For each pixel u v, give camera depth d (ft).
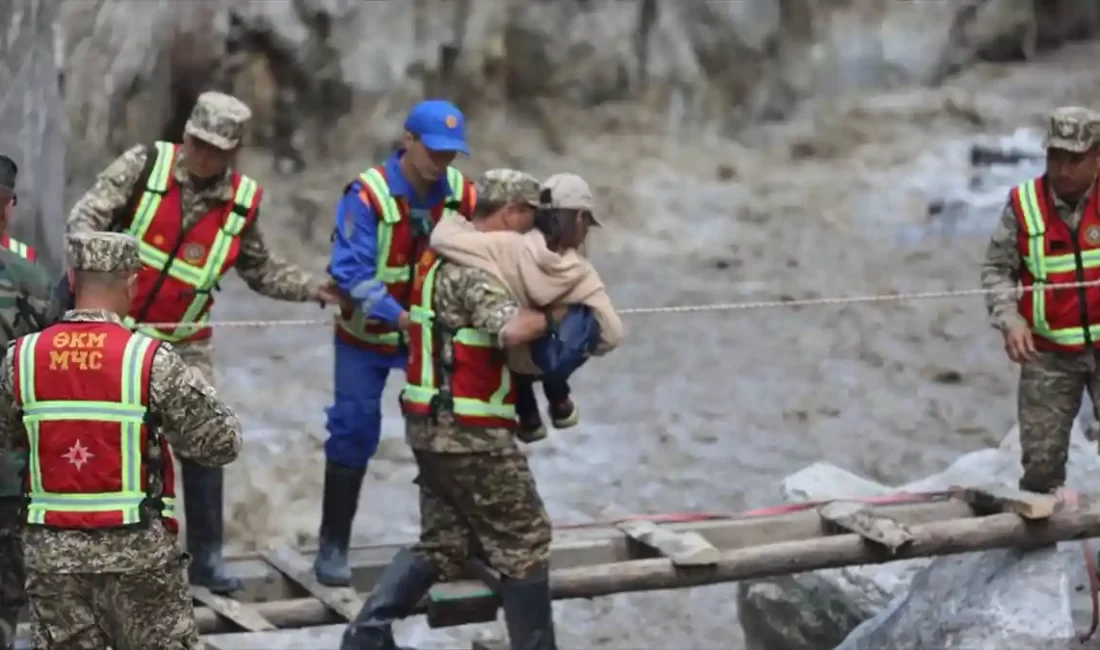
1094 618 38.83
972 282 103.60
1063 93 155.84
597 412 76.74
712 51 151.12
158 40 109.50
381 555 41.37
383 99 124.77
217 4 113.80
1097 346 40.93
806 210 126.52
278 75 119.34
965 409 77.10
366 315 37.78
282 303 96.84
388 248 38.81
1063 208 40.60
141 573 29.09
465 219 36.63
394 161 38.96
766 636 47.80
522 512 35.37
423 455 35.42
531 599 35.53
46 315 33.04
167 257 37.06
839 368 84.84
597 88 145.69
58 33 58.59
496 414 34.73
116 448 28.71
